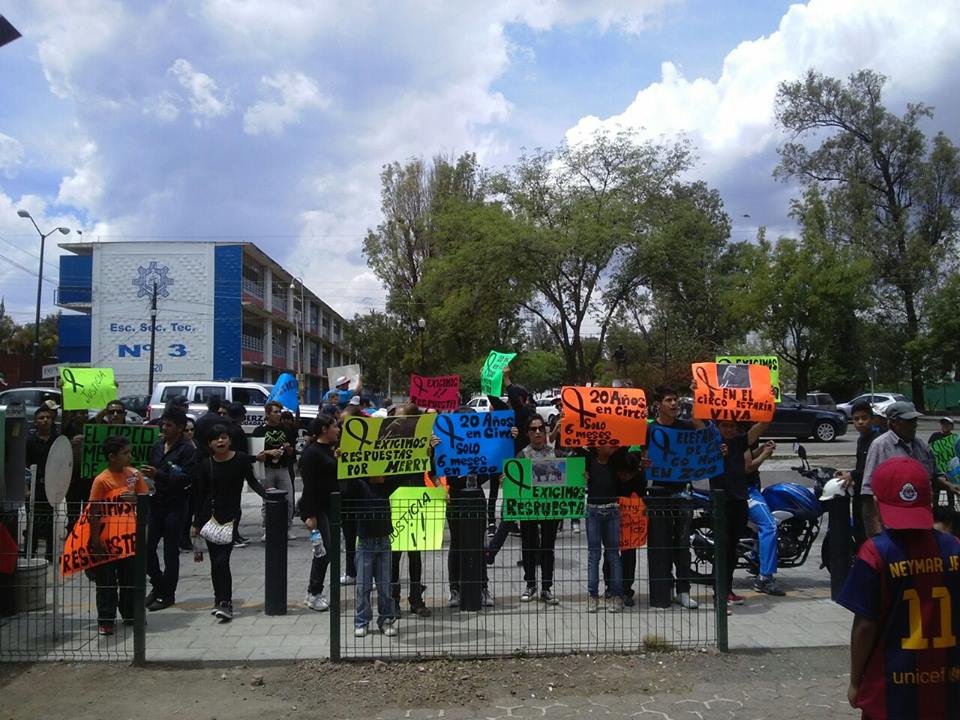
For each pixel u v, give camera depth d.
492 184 35.41
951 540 2.97
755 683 5.62
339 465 6.31
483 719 5.02
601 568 8.26
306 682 5.66
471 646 6.25
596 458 7.32
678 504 7.08
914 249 44.50
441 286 35.78
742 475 7.52
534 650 6.16
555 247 31.73
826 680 5.68
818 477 8.66
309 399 73.50
